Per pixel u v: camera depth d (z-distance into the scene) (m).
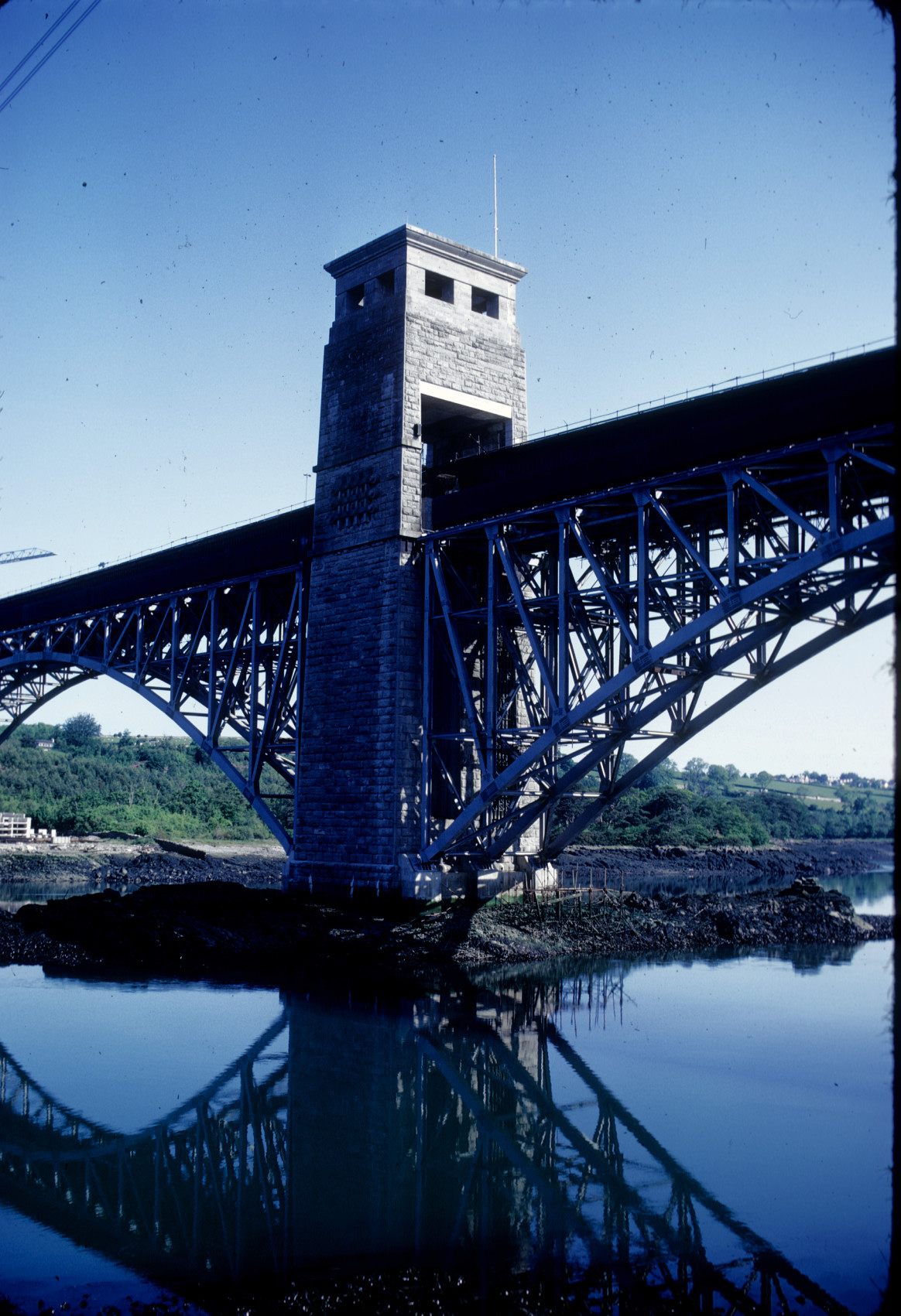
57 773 116.19
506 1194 18.08
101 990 33.78
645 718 32.62
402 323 41.09
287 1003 31.92
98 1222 17.08
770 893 52.72
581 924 42.47
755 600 27.95
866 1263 15.22
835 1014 30.44
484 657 42.06
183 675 51.69
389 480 40.56
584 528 35.75
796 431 27.39
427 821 39.00
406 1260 15.66
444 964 36.81
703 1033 28.39
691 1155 19.56
